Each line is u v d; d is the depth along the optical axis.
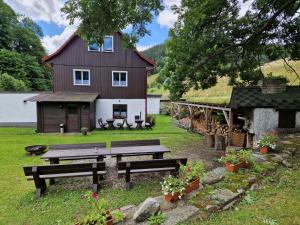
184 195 3.87
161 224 3.08
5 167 7.12
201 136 12.84
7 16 37.31
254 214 3.15
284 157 5.31
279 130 8.39
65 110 15.43
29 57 37.41
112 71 17.27
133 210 3.90
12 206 4.46
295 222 2.88
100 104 17.31
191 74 9.23
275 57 10.20
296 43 8.83
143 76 17.67
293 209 3.18
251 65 10.48
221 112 13.26
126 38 6.52
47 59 16.44
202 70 9.48
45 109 15.22
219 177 4.50
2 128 17.02
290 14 7.59
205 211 3.31
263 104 8.30
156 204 3.42
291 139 7.00
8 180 5.93
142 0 5.66
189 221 3.13
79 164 4.80
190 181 4.09
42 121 15.21
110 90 17.38
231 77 11.28
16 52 35.81
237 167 4.70
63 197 4.79
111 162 7.39
